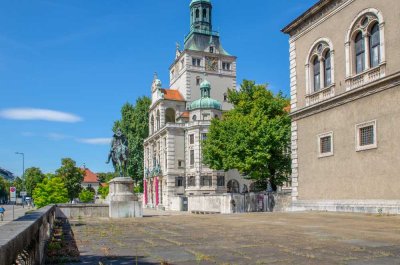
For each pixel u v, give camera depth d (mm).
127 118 99188
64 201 57156
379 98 23828
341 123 27156
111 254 9094
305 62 31547
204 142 52250
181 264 7707
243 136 44938
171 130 74438
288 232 13555
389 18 23391
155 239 12055
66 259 8367
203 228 15695
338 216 21688
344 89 27031
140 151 96938
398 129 22312
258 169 46281
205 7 86375
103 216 26672
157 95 84188
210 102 76812
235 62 85688
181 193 73812
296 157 32406
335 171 27641
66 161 109562
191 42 84750
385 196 23141
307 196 30812
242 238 11930
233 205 45406
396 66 22766
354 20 26234
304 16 31203
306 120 31297
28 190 141750
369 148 24469
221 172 71000
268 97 49562
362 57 26000
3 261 3434
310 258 8266
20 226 5211
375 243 10461
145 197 88688
